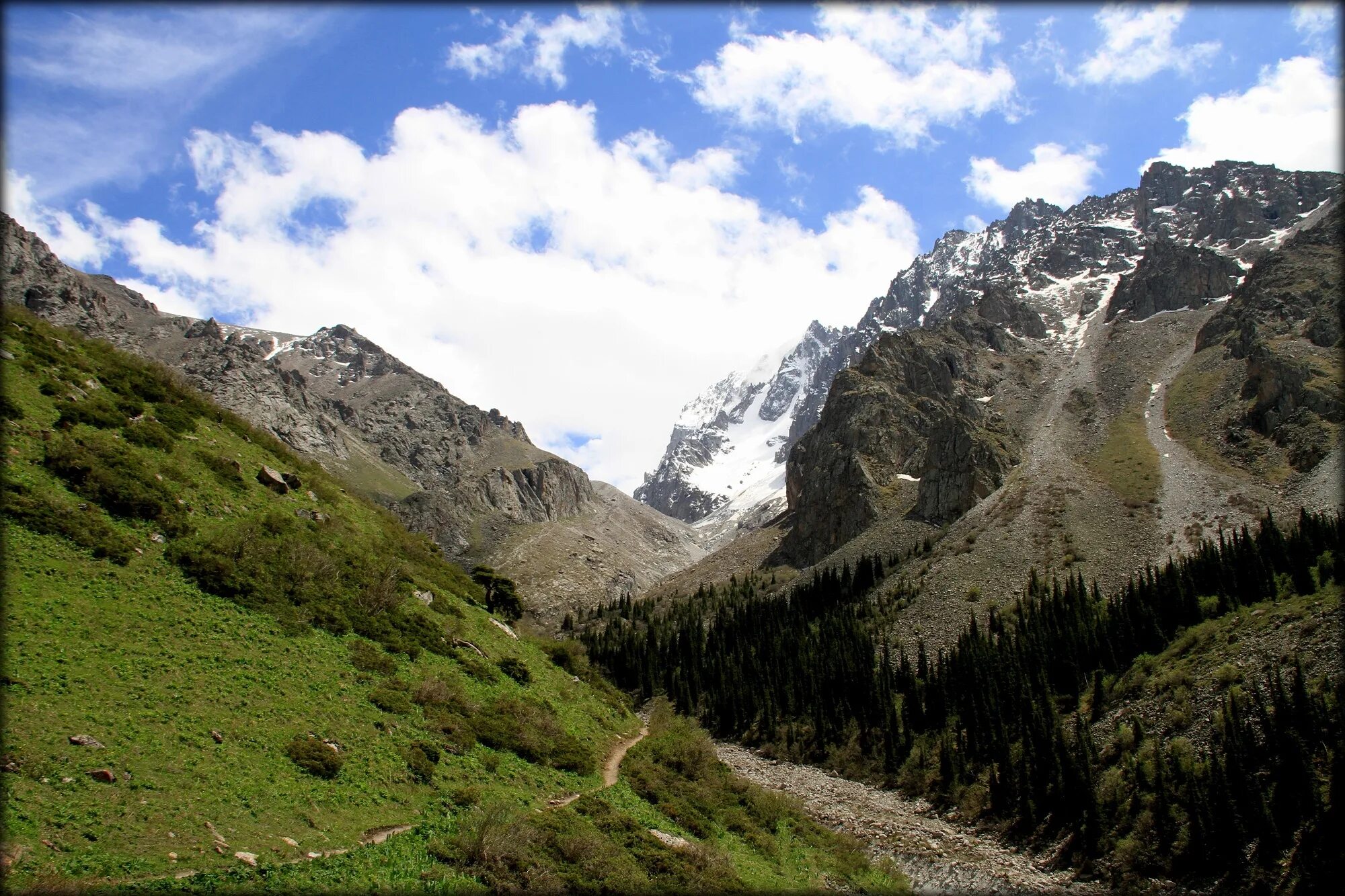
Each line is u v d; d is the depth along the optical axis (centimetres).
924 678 9300
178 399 5559
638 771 5103
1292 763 4456
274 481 5388
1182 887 4600
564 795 4097
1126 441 17725
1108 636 7800
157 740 2644
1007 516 14262
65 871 1945
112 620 3156
